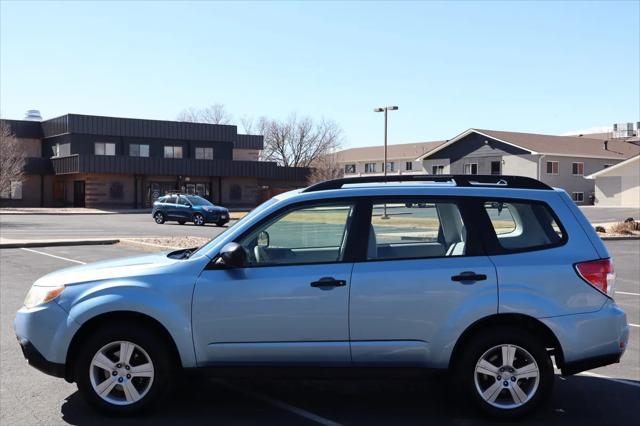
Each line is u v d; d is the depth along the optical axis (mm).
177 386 5871
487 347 4883
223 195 58281
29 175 53094
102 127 52375
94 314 4855
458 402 5438
